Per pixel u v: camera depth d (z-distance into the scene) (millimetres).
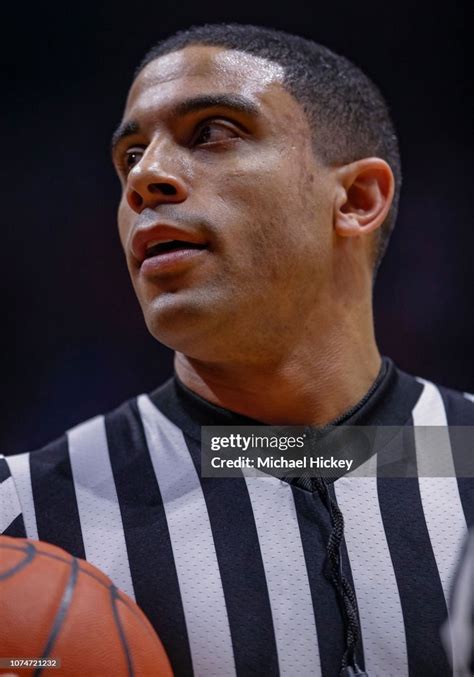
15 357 8844
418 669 3311
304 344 3818
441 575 3502
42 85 8898
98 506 3674
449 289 8602
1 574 2748
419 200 8680
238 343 3646
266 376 3797
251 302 3588
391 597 3432
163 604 3393
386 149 4465
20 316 8883
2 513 3660
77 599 2779
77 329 8898
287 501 3635
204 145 3703
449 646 3336
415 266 8625
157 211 3604
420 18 8570
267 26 8516
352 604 3385
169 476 3750
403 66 8656
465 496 3748
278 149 3727
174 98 3756
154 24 8648
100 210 8938
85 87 8867
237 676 3266
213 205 3580
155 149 3697
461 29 8578
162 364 8867
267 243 3613
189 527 3578
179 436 3879
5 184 8969
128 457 3848
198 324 3535
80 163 8938
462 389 8516
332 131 3984
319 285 3801
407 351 8555
